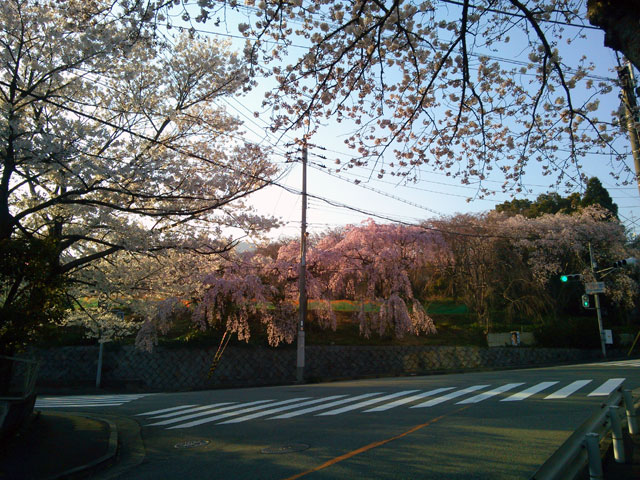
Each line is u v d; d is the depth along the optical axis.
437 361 26.66
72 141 9.62
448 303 36.91
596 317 32.56
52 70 9.86
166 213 10.50
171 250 12.83
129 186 10.71
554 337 29.44
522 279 29.92
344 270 26.83
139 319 23.25
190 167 11.85
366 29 7.54
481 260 30.02
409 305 29.81
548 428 7.78
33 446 8.39
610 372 16.09
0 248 8.17
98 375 20.72
